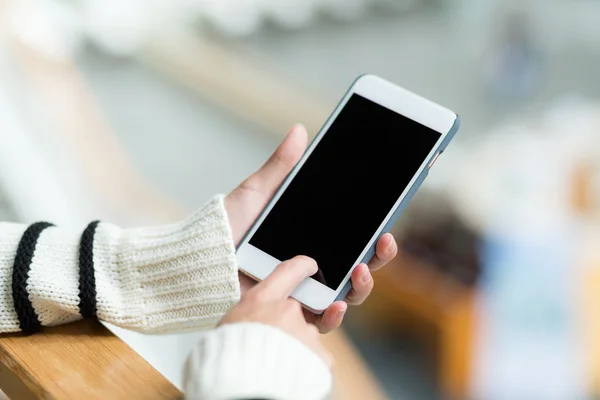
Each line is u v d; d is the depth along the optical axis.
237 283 0.64
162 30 2.68
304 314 0.69
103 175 2.05
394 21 3.17
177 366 1.22
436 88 2.90
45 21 2.34
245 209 0.73
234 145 2.40
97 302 0.64
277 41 2.92
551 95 2.89
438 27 3.17
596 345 1.86
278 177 0.74
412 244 1.98
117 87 2.45
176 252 0.64
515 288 1.89
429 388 1.84
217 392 0.46
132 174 2.15
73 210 1.86
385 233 0.70
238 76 2.61
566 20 3.08
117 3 2.59
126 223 1.94
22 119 2.02
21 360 0.59
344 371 1.83
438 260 1.95
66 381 0.55
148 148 2.28
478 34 3.11
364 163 0.73
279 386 0.47
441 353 1.87
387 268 1.95
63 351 0.60
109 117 2.33
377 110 0.75
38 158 1.91
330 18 3.05
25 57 2.22
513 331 1.86
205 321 0.65
